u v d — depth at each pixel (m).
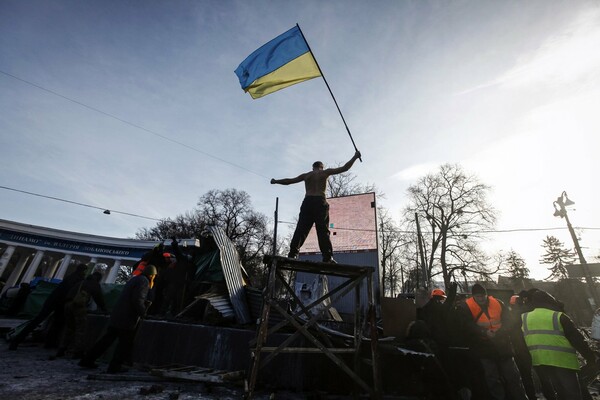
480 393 3.73
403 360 4.56
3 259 23.86
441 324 4.17
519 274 36.84
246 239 38.72
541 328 3.67
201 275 7.64
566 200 16.09
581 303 28.23
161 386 3.77
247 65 6.53
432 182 31.14
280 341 4.41
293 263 3.91
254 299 6.36
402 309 6.20
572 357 3.42
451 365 3.96
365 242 14.36
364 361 3.98
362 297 11.67
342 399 3.93
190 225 38.41
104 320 5.91
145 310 4.58
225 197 39.88
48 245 25.75
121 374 4.20
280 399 3.63
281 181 4.99
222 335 4.77
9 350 5.48
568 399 3.31
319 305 7.85
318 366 4.28
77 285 5.70
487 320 3.96
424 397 4.10
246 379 3.79
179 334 5.13
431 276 28.08
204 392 3.72
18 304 10.45
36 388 3.24
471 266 27.00
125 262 27.67
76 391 3.28
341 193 26.14
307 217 4.49
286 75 6.18
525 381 4.62
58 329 6.08
